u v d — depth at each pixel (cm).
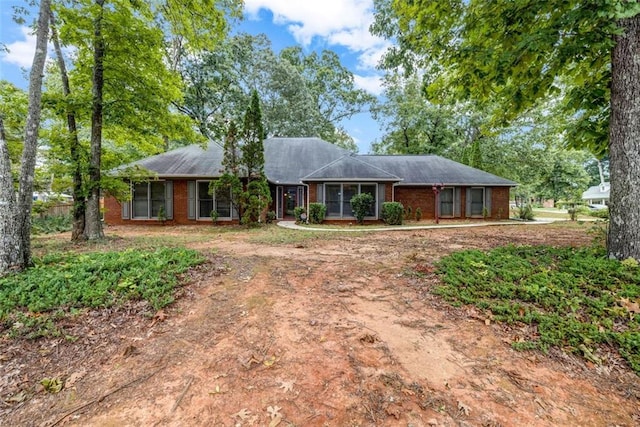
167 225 1389
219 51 2028
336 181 1405
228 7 1152
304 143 1983
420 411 207
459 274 453
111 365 263
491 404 214
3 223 456
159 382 241
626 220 445
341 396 222
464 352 277
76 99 810
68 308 349
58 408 215
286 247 748
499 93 619
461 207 1669
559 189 3002
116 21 771
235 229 1192
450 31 578
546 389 230
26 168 491
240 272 509
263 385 235
